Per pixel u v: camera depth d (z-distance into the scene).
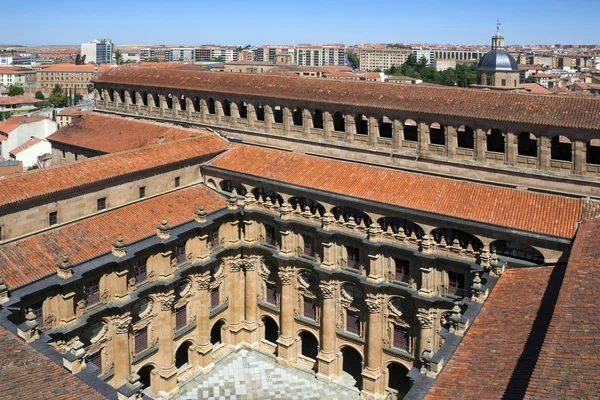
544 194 66.62
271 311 87.12
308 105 85.81
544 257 62.56
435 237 73.38
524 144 78.38
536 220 63.56
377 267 74.12
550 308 49.72
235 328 88.25
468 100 73.94
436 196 70.50
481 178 72.94
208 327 83.94
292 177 80.31
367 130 86.94
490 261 63.78
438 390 42.00
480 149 72.31
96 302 68.94
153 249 74.56
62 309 64.69
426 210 68.69
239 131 95.00
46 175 71.31
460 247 68.06
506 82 135.75
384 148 80.12
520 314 50.44
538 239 61.97
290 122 88.81
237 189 89.00
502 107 70.94
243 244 85.81
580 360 35.81
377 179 75.69
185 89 100.69
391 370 84.00
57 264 65.19
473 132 73.69
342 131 88.56
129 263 71.38
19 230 67.25
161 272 75.25
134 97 112.44
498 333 48.16
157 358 77.50
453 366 45.00
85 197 73.62
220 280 85.88
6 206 65.25
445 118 74.00
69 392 37.81
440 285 70.25
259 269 87.31
